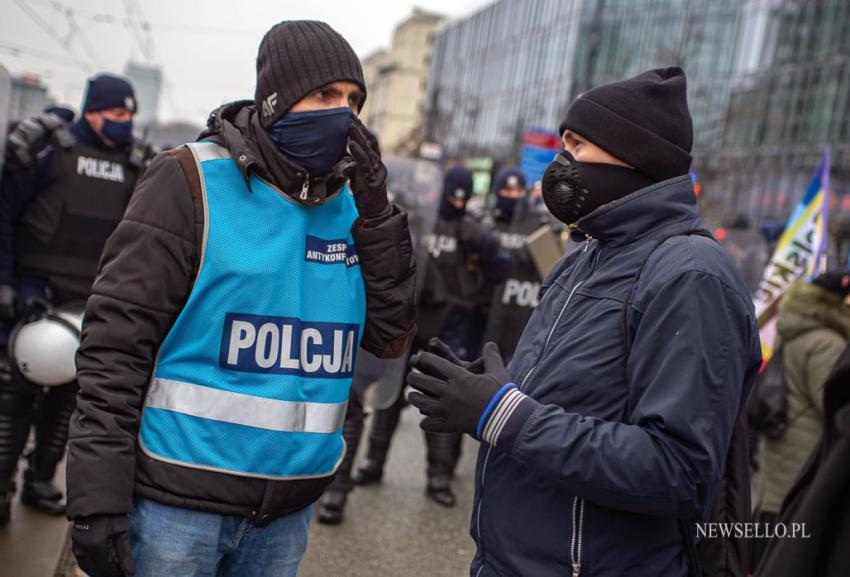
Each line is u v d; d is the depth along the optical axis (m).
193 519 1.71
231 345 1.71
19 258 3.58
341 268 1.89
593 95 1.71
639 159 1.66
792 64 30.17
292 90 1.74
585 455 1.48
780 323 3.85
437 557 3.85
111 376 1.64
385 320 2.00
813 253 4.92
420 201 4.62
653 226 1.66
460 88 59.00
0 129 3.34
